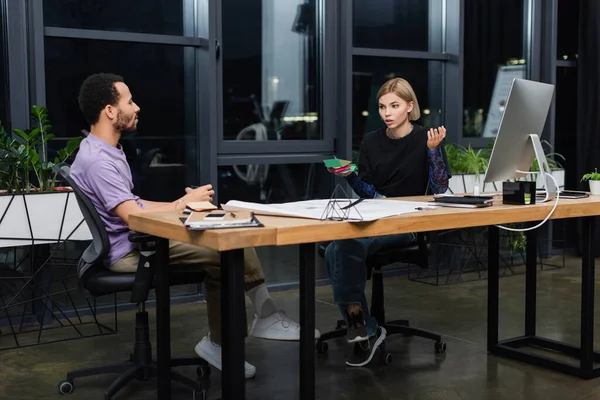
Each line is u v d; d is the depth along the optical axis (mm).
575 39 5586
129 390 2715
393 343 3334
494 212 2377
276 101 4484
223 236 1815
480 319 3764
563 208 2623
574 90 5629
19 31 3639
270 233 1884
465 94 5137
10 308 3674
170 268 2590
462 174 4613
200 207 2215
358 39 4766
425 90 5039
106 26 3932
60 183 3643
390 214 2133
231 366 1979
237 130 4363
